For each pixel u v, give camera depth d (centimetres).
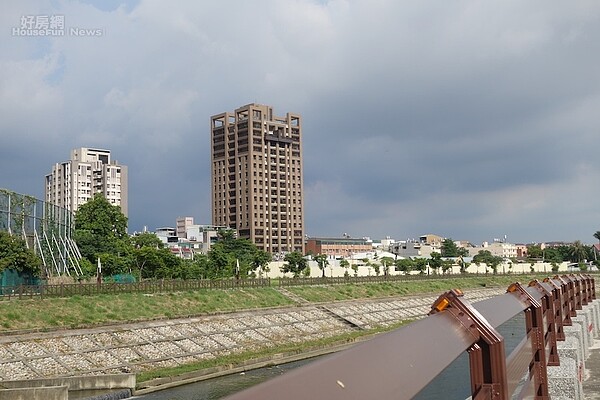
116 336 4519
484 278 11838
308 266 11512
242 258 13000
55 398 3106
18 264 5356
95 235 8988
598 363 1594
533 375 752
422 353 340
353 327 6619
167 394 3559
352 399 244
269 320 6009
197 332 5106
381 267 13300
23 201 6291
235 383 3900
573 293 1617
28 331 4100
